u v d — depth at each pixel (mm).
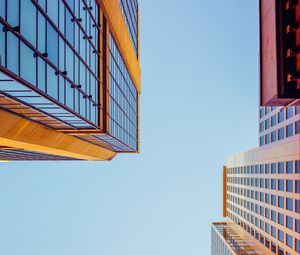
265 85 30266
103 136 41781
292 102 29156
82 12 29984
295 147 42906
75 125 32188
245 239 73062
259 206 60500
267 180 55531
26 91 19469
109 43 41250
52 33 22531
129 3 61219
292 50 24812
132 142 65750
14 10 17031
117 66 47312
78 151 43500
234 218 84625
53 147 34125
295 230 43000
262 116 63625
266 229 56281
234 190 84312
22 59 17938
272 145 56844
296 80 25156
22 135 26891
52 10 22547
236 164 81375
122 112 51938
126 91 57000
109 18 40500
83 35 30266
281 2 26094
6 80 17203
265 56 30469
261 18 31828
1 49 15703
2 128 23281
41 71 20578
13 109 23484
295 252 43062
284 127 51000
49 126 31422
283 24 25859
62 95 24328
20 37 17625
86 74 31172
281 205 48625
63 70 24656
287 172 46031
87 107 31266
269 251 54656
